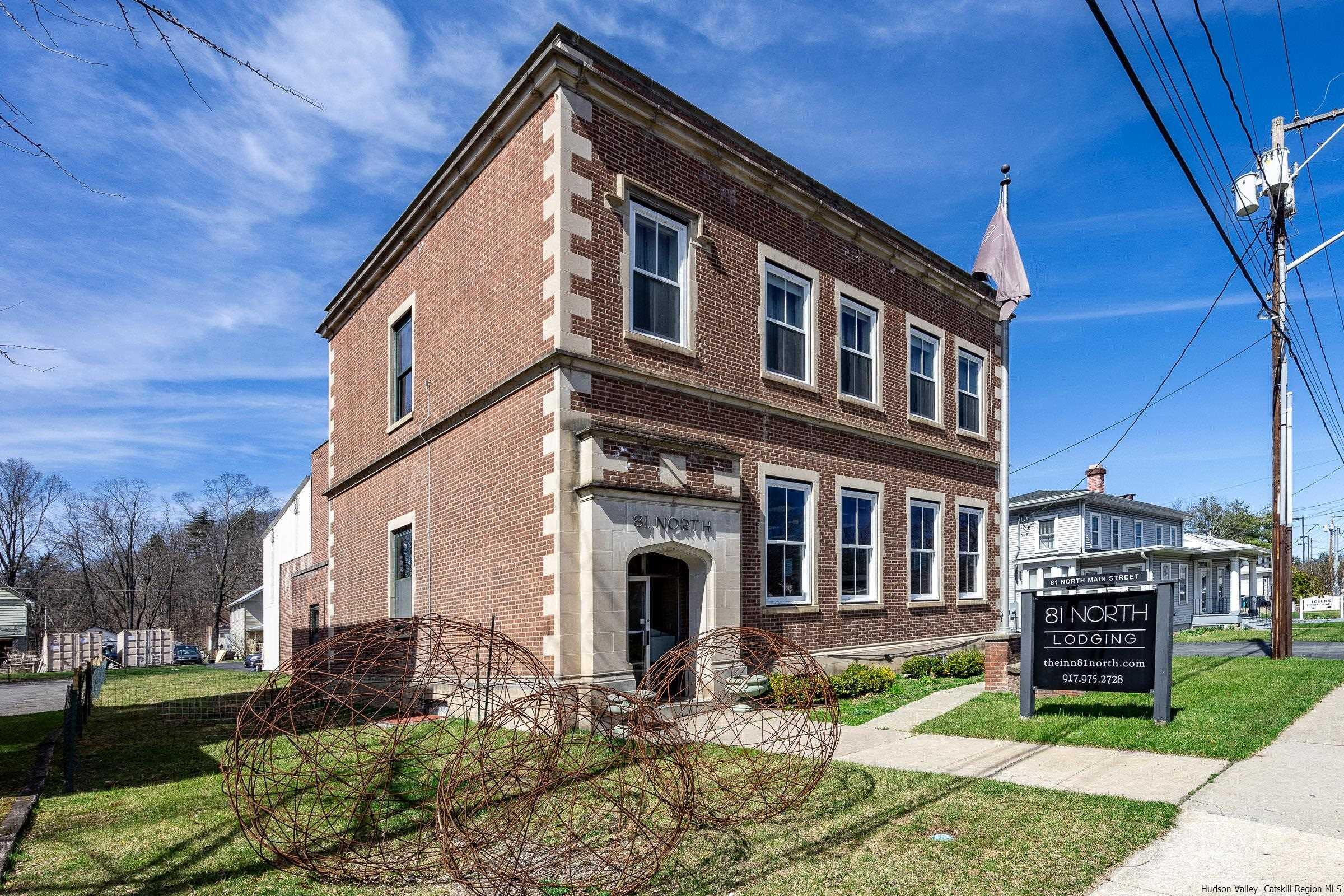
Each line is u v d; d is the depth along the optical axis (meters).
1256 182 15.08
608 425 11.06
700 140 12.84
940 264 18.30
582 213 11.30
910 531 16.78
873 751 8.64
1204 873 4.87
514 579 11.38
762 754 8.24
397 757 6.86
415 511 14.65
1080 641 9.60
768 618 13.20
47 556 72.56
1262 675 12.02
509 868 4.84
